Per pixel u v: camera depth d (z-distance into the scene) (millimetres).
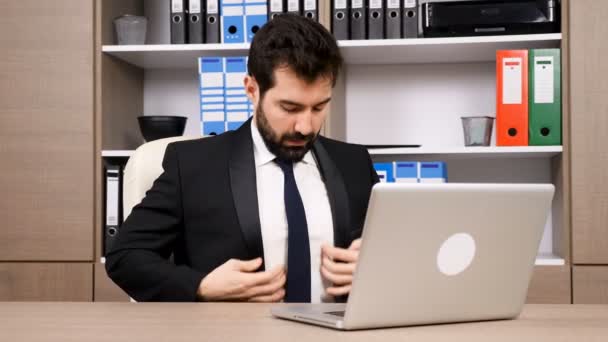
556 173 2830
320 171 1736
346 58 2957
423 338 962
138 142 3166
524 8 2674
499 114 2689
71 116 2803
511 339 951
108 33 2879
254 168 1655
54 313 1159
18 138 2822
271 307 1189
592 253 2607
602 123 2613
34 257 2809
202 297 1424
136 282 1521
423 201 1011
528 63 2668
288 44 1494
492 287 1121
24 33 2820
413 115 3070
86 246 2789
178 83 3199
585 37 2617
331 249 1472
